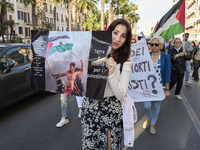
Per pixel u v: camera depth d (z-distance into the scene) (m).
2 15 18.97
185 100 4.69
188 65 6.19
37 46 1.62
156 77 2.88
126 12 28.52
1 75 3.46
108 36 1.36
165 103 4.46
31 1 21.80
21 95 3.97
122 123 1.57
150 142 2.68
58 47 1.53
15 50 4.07
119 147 1.56
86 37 1.43
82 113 1.54
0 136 2.88
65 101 3.18
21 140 2.76
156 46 2.86
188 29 44.16
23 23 34.47
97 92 1.40
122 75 1.41
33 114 3.77
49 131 3.03
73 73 1.49
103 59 1.38
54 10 31.11
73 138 2.79
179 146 2.58
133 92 3.10
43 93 5.25
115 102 1.47
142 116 3.66
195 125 3.23
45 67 1.60
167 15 4.22
